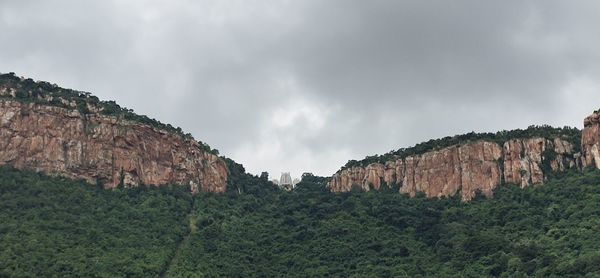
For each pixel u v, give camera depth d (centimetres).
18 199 17588
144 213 19100
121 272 15625
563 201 17700
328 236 18975
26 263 14862
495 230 17550
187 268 16688
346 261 17575
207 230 19100
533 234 16800
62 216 17525
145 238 17738
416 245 17962
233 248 18550
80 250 16062
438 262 16762
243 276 17012
